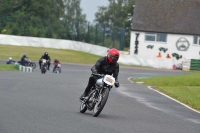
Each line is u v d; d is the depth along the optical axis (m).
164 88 80.25
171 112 50.25
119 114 44.97
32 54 188.88
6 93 56.41
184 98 65.19
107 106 51.09
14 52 188.88
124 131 34.44
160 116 45.97
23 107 44.38
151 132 35.09
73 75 113.06
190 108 56.00
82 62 184.38
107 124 37.19
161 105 56.56
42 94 58.41
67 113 42.31
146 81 96.00
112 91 70.81
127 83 92.62
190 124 41.81
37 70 130.75
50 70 137.25
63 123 35.94
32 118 37.50
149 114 46.88
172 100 63.78
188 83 93.31
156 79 98.62
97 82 41.00
